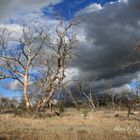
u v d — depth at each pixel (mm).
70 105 72500
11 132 20969
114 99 99125
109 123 33281
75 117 42062
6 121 28625
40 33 48344
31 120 33781
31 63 48156
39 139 18719
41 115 44750
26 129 23734
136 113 56344
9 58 48062
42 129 24812
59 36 46625
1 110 57969
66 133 21562
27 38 48500
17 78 48156
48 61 47156
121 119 39719
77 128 27000
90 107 87438
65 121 34469
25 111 46562
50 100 48156
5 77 47969
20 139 18438
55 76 46750
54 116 44375
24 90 47594
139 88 37781
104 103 107750
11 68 48219
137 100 40062
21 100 50281
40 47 48000
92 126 29609
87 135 20781
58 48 46594
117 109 91250
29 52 48281
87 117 42562
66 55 46656
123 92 78000
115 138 20859
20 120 31781
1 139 18047
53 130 24078
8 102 60094
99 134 21641
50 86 46812
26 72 48188
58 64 46562
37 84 47250
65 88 47125
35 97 47281
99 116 48000
